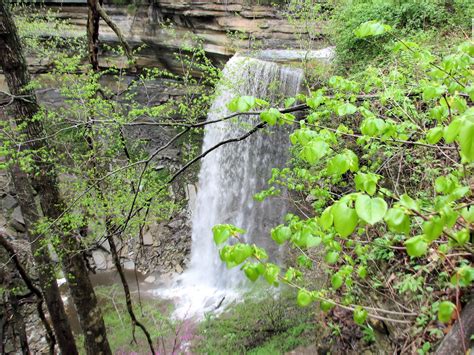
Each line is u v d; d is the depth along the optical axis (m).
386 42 6.42
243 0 11.02
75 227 4.73
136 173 5.27
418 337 2.93
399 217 1.12
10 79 4.49
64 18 11.62
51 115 4.54
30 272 9.12
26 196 5.83
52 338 6.58
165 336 7.87
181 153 12.86
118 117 4.22
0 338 8.60
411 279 3.07
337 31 7.72
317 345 5.21
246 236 10.55
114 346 7.66
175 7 11.55
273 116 1.94
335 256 2.03
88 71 4.93
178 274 11.15
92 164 4.87
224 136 10.99
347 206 1.09
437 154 3.55
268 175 10.12
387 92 2.82
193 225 12.23
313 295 1.94
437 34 6.14
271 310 7.79
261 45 10.41
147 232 11.73
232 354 6.94
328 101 2.52
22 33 6.58
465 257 2.37
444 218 1.17
